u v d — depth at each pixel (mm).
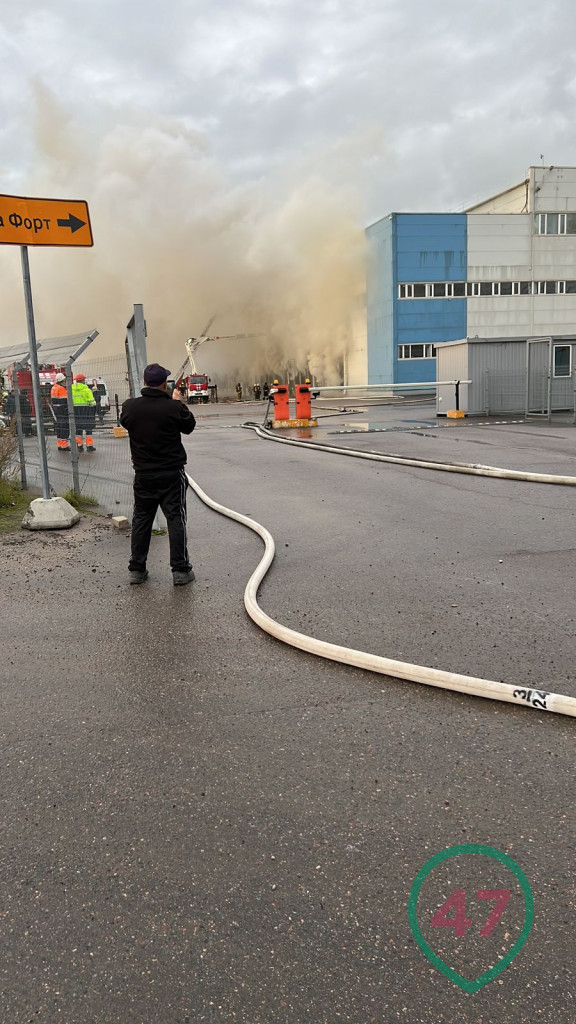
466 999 1670
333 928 1896
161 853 2225
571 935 1855
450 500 8125
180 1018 1641
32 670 3715
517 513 7305
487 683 3242
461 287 42812
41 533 7141
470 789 2523
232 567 5660
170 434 5055
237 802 2482
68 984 1742
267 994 1699
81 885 2092
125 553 6254
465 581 5035
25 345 9820
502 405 20250
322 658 3766
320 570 5441
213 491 9336
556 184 42625
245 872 2125
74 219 6746
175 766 2732
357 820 2361
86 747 2898
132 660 3812
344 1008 1656
